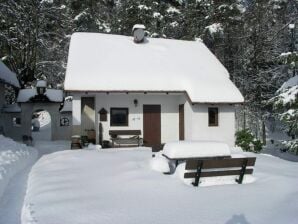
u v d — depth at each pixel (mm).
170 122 17859
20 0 27000
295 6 27031
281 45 25969
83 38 19891
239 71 26953
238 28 27938
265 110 26719
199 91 16484
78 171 9484
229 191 7371
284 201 6594
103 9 37500
